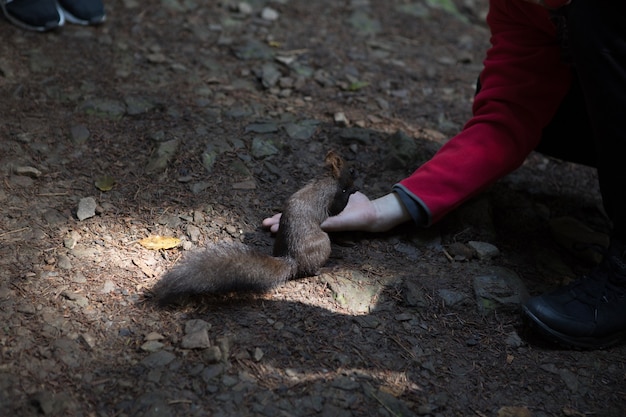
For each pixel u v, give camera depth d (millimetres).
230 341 2531
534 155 4289
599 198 3979
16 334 2473
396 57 5078
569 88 3281
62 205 3166
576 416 2477
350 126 4090
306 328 2670
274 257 2848
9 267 2770
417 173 3209
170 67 4348
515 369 2660
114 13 4828
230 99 4148
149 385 2342
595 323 2740
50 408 2215
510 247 3410
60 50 4289
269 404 2324
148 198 3289
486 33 5840
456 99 4664
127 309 2650
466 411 2436
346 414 2330
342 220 3074
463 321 2854
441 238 3311
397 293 2928
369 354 2602
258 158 3648
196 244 3049
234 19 5090
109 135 3670
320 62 4750
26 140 3510
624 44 2545
